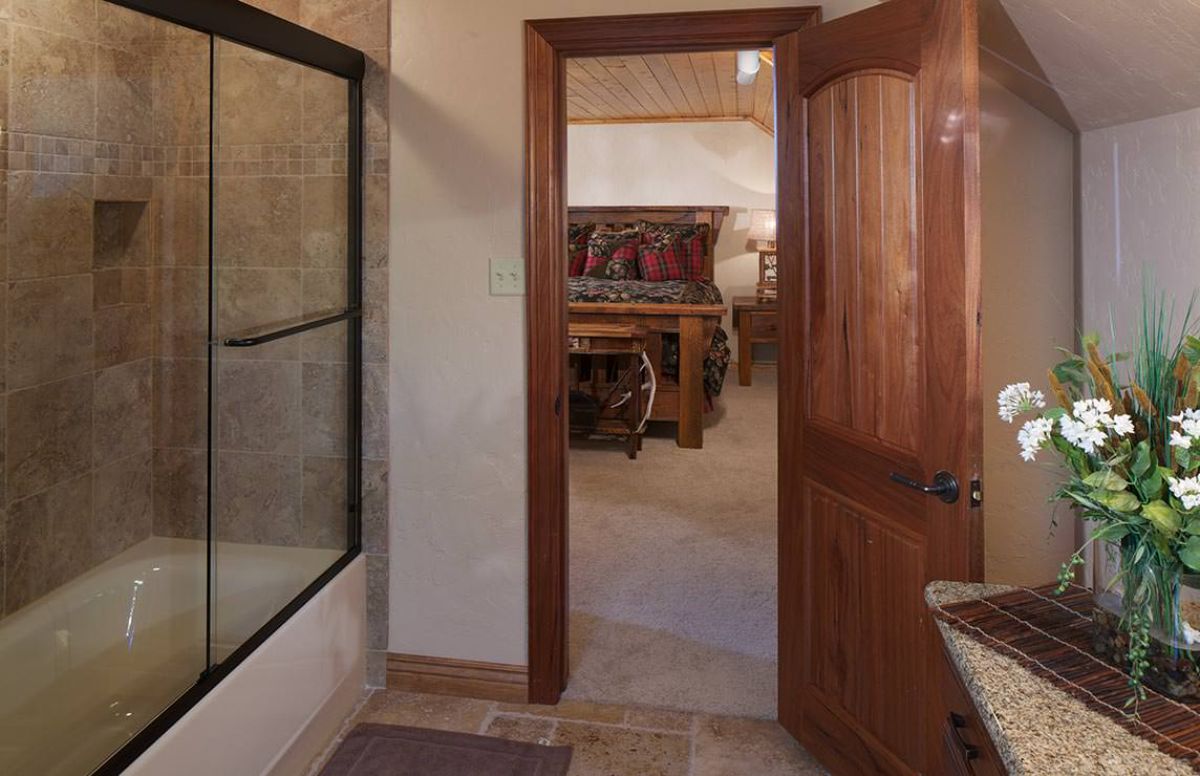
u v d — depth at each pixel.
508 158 2.55
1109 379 1.16
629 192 8.69
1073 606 1.36
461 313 2.62
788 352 2.38
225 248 2.43
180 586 2.30
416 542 2.71
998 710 1.06
